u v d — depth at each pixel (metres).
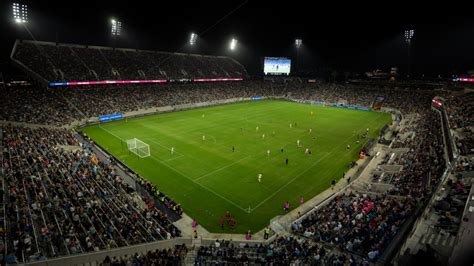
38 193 24.02
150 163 39.94
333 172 38.28
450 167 27.56
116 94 76.19
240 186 33.88
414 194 26.11
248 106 89.00
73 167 32.06
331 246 20.02
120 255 18.27
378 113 81.25
